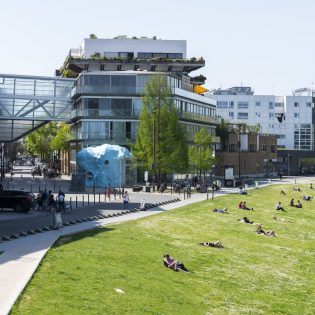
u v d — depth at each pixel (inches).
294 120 7485.2
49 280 882.1
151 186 2967.5
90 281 921.5
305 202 3056.1
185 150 2967.5
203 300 978.1
